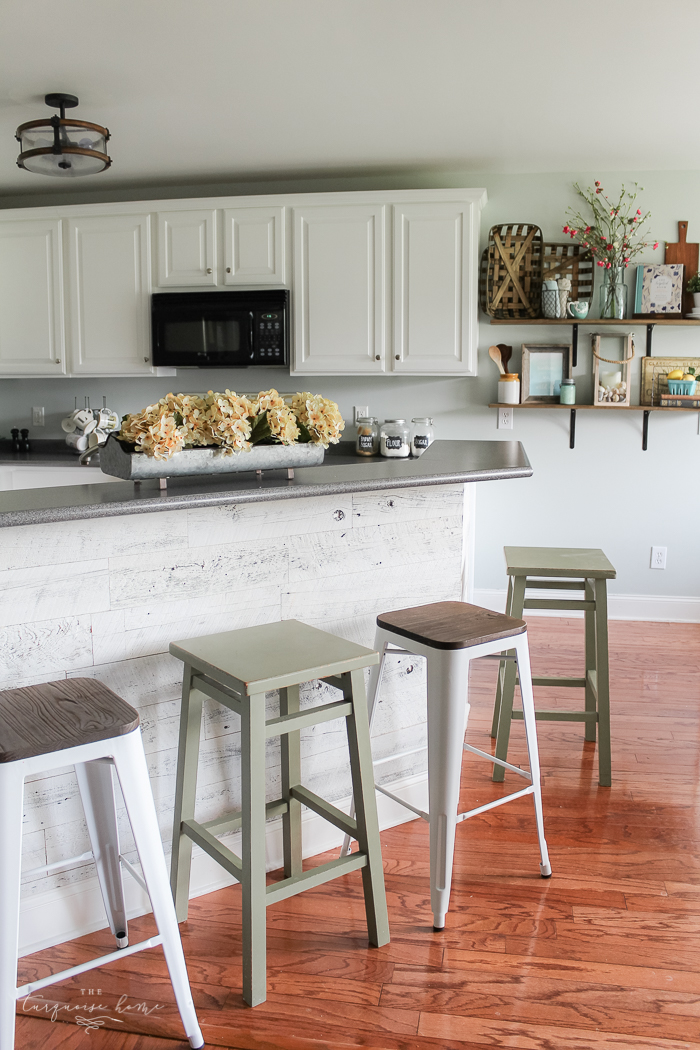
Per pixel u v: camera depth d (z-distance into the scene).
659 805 2.36
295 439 1.99
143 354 4.07
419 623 1.87
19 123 3.21
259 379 4.35
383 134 3.41
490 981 1.63
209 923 1.82
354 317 3.88
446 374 3.86
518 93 2.97
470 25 2.41
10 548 1.62
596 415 4.14
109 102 3.01
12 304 4.17
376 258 3.82
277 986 1.62
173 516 1.82
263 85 2.86
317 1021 1.52
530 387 4.11
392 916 1.84
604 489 4.18
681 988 1.61
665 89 2.94
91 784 1.61
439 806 1.74
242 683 1.49
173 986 1.43
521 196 4.02
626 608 4.27
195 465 1.82
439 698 1.73
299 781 1.95
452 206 3.73
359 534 2.11
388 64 2.69
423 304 3.81
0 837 1.25
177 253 3.96
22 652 1.66
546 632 4.01
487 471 2.11
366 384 4.26
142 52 2.57
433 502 2.24
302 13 2.32
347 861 1.67
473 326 3.81
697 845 2.15
